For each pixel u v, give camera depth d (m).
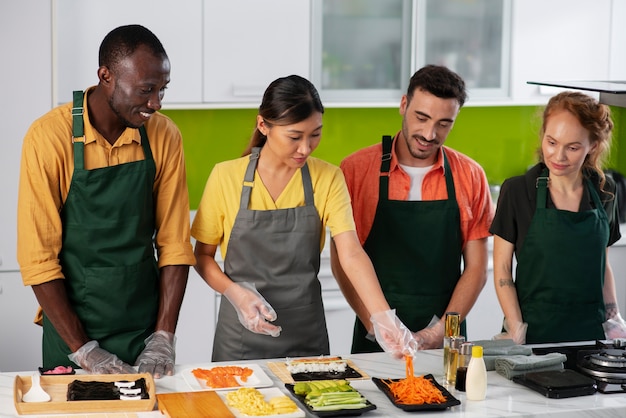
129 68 2.65
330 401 2.53
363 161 3.39
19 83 4.14
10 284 4.23
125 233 2.86
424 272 3.36
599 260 3.22
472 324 4.70
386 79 4.65
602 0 4.75
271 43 4.46
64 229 2.84
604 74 4.82
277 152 2.90
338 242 3.08
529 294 3.25
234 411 2.48
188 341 4.44
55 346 2.92
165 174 2.94
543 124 3.20
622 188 4.95
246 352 3.13
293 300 3.11
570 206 3.22
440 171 3.35
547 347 3.07
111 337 2.90
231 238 3.08
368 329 3.30
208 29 4.39
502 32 4.69
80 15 4.25
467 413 2.53
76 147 2.79
